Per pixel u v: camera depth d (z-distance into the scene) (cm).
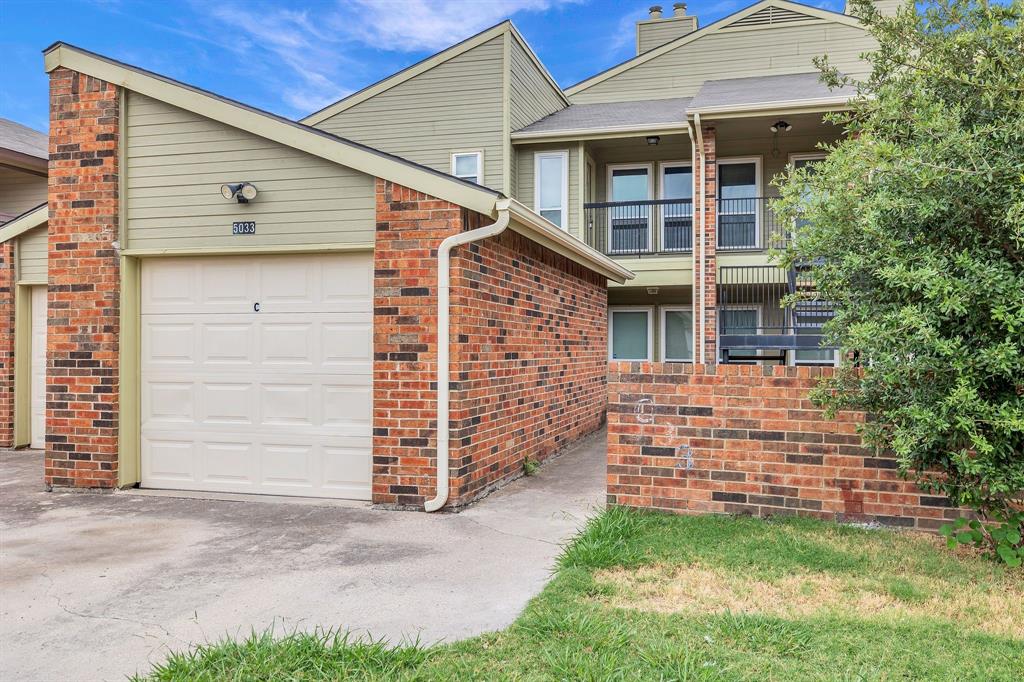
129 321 707
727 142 1377
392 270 643
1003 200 413
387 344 643
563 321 995
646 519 561
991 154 422
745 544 503
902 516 542
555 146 1428
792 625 363
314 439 677
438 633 367
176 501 662
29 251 1027
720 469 579
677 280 1349
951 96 470
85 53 707
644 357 1538
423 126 1448
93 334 705
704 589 422
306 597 421
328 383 675
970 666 324
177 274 709
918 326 416
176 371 709
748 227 1440
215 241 686
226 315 698
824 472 559
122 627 379
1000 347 400
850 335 464
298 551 513
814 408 561
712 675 312
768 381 569
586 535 517
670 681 309
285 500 667
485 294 703
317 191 664
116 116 703
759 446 571
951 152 424
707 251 1245
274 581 449
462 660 332
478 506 651
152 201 700
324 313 677
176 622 385
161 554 506
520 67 1462
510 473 775
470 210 647
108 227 701
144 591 432
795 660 331
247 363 693
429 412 634
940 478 500
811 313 1070
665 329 1527
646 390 592
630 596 412
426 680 314
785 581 436
